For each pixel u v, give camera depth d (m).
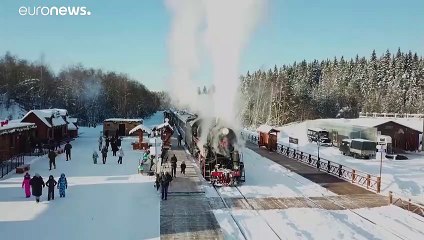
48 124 41.25
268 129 44.12
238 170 24.25
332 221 17.02
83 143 47.28
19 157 32.59
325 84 123.69
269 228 16.11
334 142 50.00
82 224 16.20
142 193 21.59
